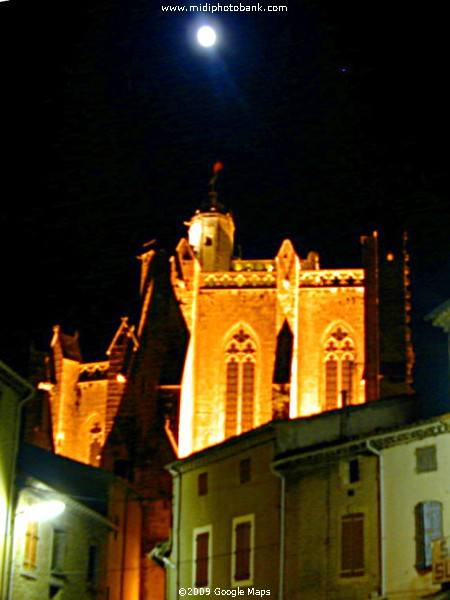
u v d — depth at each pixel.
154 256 77.88
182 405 72.50
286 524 40.59
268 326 76.38
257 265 81.19
